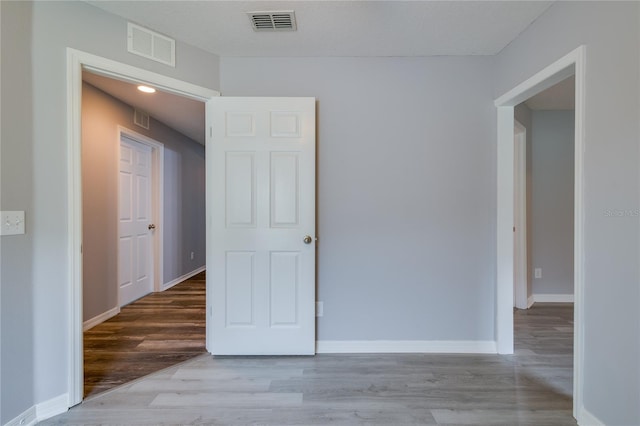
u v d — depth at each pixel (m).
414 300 2.52
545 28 1.92
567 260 3.91
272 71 2.51
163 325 3.09
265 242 2.42
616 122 1.46
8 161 1.57
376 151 2.52
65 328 1.78
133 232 3.92
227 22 2.06
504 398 1.88
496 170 2.48
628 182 1.40
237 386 2.01
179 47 2.27
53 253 1.75
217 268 2.42
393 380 2.08
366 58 2.51
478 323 2.52
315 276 2.51
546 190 3.91
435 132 2.51
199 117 4.09
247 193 2.42
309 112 2.41
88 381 2.07
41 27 1.70
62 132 1.78
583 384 1.63
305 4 1.87
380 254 2.52
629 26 1.39
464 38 2.24
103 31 1.93
